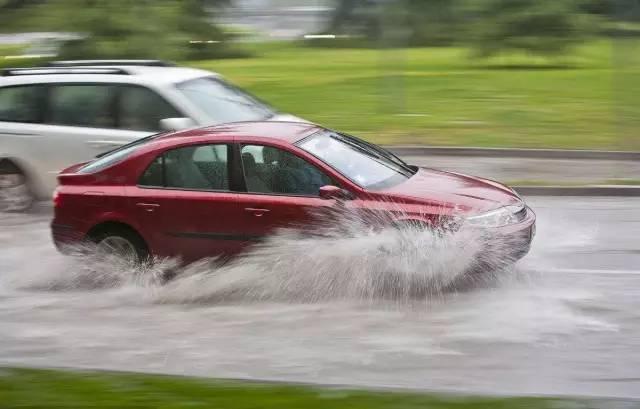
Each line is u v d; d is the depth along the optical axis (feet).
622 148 82.84
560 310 38.96
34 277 47.34
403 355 33.94
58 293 44.62
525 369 32.12
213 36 220.02
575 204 63.77
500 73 158.61
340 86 138.62
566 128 95.86
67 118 61.46
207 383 28.71
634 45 146.20
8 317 40.70
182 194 44.16
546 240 52.60
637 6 87.45
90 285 45.80
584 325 36.88
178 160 44.88
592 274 44.83
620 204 63.36
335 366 32.96
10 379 29.32
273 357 34.22
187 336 37.24
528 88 133.28
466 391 28.07
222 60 209.77
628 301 40.14
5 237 56.90
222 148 44.24
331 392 27.40
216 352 35.01
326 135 45.93
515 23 176.45
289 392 27.37
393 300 40.98
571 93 126.00
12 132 61.98
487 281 42.55
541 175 72.64
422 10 231.50
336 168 42.83
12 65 184.96
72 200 45.85
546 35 175.42
